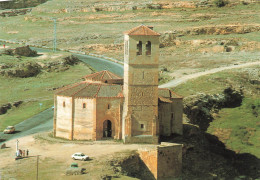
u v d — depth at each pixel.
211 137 128.88
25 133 108.38
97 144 95.19
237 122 136.88
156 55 96.19
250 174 109.62
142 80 96.31
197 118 135.50
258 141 127.62
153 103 96.88
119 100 97.69
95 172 81.12
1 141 101.25
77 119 97.69
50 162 85.25
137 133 96.81
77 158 86.19
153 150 88.94
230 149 123.12
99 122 97.25
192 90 147.00
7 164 84.25
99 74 107.12
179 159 92.25
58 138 99.88
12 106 135.75
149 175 89.62
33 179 77.62
